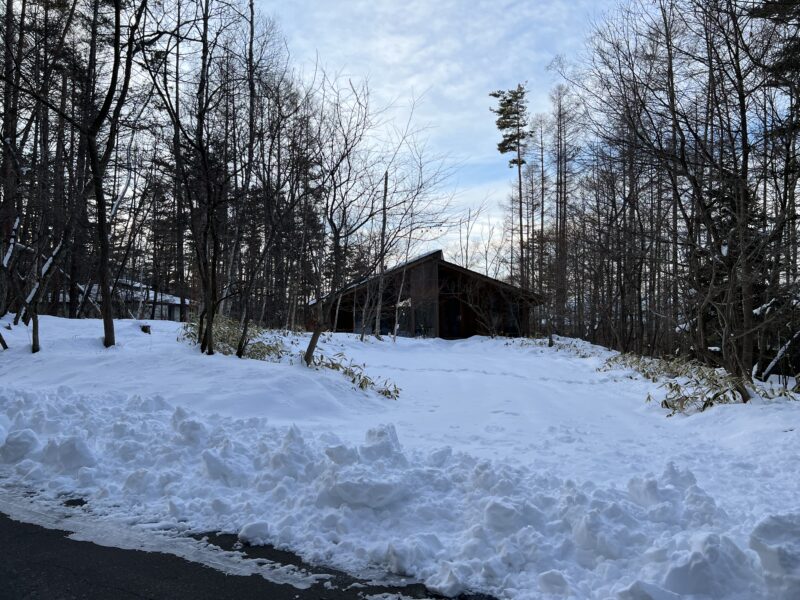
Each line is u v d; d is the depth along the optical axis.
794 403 7.82
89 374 9.13
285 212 10.80
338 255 10.74
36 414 6.09
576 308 30.56
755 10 9.27
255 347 11.59
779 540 2.88
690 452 6.05
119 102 10.80
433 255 26.98
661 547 3.16
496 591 3.02
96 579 3.11
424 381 12.38
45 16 14.52
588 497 3.82
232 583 3.09
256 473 4.64
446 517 3.87
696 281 9.87
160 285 35.12
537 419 8.15
